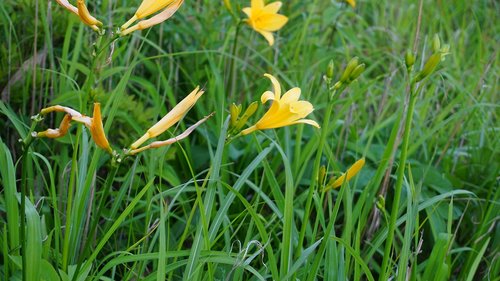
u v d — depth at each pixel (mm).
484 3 5578
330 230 2137
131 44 3254
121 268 2658
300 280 2361
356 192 3229
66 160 2740
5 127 3008
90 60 3188
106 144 1725
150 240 2721
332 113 3783
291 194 2129
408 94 3082
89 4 3576
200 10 4129
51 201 2633
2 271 2277
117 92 2504
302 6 4398
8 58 3018
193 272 1989
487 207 3205
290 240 2189
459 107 4062
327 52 4199
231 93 3639
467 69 4598
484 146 3629
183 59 3793
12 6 3229
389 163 2848
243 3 4078
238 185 2232
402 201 3139
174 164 3234
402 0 5359
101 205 1846
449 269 2627
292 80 3871
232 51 3738
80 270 2027
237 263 2061
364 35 4789
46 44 3068
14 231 2100
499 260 2781
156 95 3104
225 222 2516
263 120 2018
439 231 3008
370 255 2385
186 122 3492
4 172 2102
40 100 2920
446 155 3609
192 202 3010
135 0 3518
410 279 2383
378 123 3445
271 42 3438
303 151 3012
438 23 5160
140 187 2982
